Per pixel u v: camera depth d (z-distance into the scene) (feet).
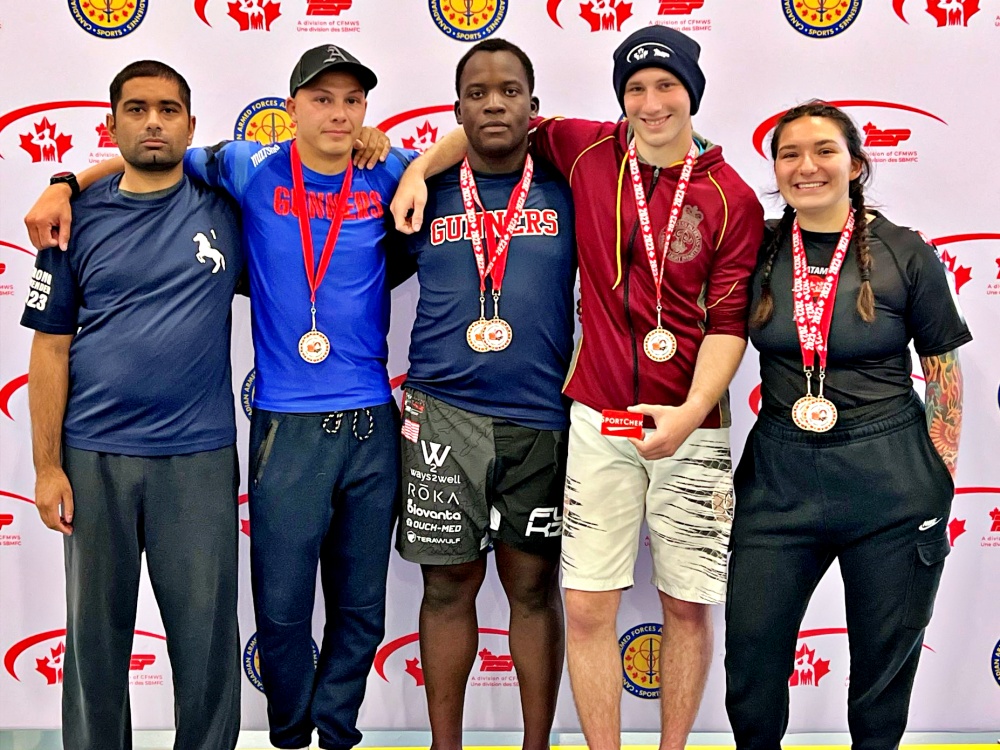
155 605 9.00
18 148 8.50
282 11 8.37
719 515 7.50
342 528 7.82
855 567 7.12
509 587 7.95
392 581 9.04
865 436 6.89
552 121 7.79
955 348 6.97
